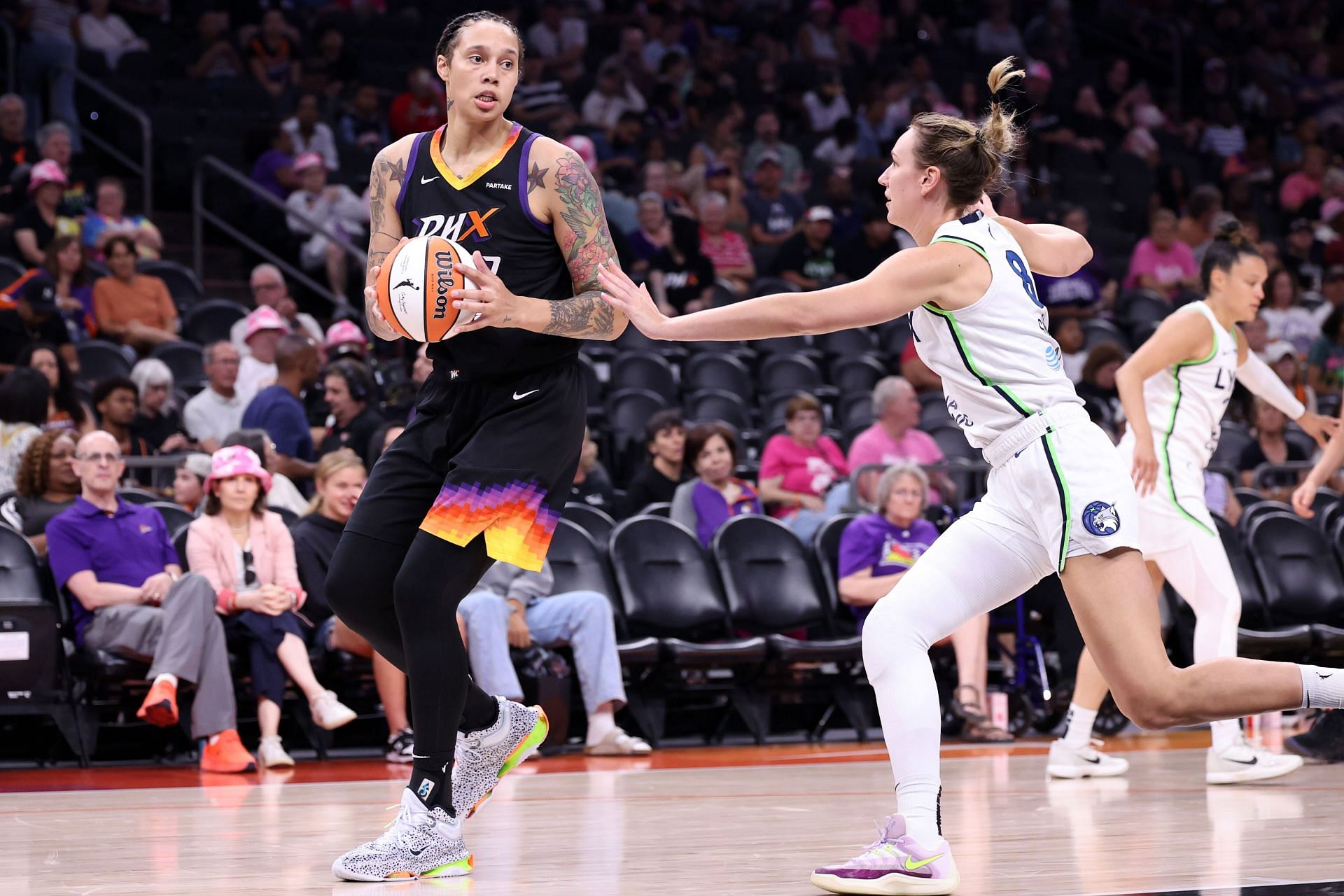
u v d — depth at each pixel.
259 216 21.55
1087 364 17.39
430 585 5.73
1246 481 17.00
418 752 5.78
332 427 14.24
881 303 5.35
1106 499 5.40
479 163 5.94
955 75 29.94
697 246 21.09
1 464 12.18
